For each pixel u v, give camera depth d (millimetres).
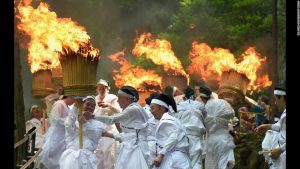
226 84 18406
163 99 13812
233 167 18891
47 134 16047
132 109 14141
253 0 31297
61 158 14273
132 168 14086
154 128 15148
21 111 15445
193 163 16672
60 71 17531
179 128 13539
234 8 31516
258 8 31688
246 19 31156
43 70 17375
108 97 17594
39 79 17375
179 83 19422
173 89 18344
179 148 13570
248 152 19172
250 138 19266
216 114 17766
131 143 14195
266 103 21391
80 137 14141
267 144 14875
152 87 23938
